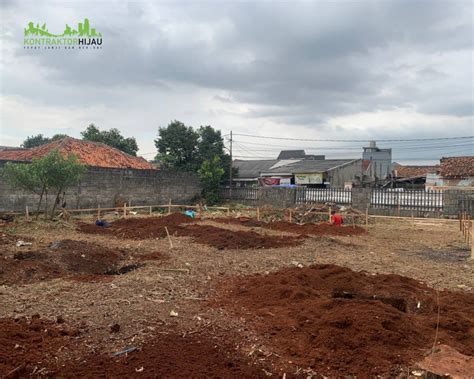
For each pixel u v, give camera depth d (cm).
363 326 508
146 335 514
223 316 598
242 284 798
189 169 3562
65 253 998
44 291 720
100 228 1596
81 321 561
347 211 2292
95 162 2602
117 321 562
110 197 2348
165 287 762
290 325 543
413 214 2370
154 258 1056
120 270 966
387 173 4669
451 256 1209
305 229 1784
